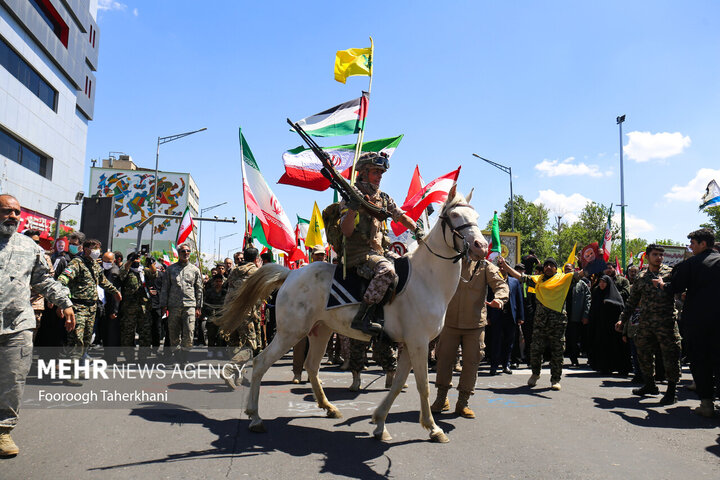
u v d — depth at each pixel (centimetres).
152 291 1030
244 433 483
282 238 784
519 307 953
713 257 606
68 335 713
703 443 483
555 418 577
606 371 948
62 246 949
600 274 1028
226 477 368
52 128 3728
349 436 486
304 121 688
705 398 591
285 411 583
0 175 3017
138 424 498
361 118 595
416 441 473
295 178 696
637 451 455
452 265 479
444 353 593
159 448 428
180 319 878
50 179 3766
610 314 945
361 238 482
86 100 4466
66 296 452
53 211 3759
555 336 774
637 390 731
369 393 713
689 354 613
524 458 429
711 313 588
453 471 395
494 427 532
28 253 424
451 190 479
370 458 422
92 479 355
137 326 972
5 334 396
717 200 1120
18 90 3209
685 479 387
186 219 1189
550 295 781
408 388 755
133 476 363
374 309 467
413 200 754
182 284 876
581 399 691
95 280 754
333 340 1052
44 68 3562
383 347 484
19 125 3228
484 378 884
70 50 3966
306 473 382
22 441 435
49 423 491
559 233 6391
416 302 469
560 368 771
